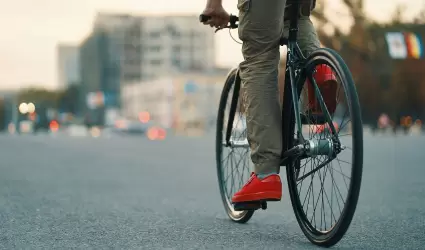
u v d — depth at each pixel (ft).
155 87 292.40
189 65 404.16
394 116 165.89
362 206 14.79
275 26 9.93
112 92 396.98
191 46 404.98
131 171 27.76
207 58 404.77
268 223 12.14
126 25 404.16
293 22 10.07
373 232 10.95
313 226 9.84
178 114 267.80
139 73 401.70
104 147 58.13
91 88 406.21
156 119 290.15
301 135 9.80
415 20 152.87
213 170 28.55
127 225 11.82
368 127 182.91
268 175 10.04
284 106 10.25
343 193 9.20
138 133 152.25
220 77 267.18
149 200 16.43
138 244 9.79
